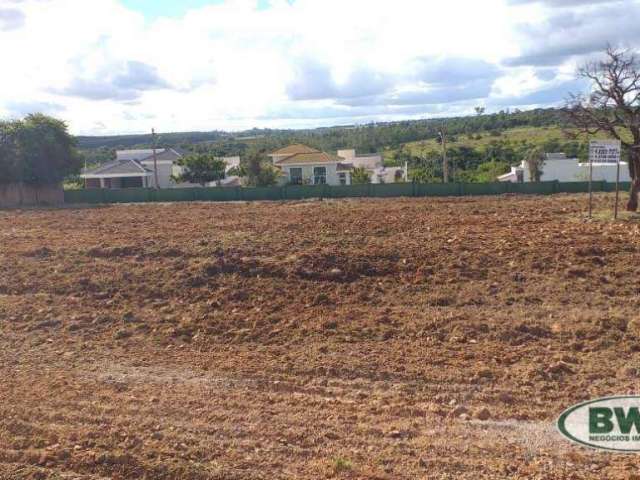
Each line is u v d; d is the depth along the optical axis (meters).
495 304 10.88
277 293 11.93
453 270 13.05
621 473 5.56
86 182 64.19
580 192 41.28
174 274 13.41
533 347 8.84
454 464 5.79
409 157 79.00
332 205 34.03
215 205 37.34
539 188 42.19
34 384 8.10
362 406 7.19
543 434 6.38
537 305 10.77
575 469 5.67
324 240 17.25
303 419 6.87
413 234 18.62
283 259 14.41
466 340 9.25
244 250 15.86
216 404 7.34
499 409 7.00
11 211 35.00
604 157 19.69
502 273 12.76
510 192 42.44
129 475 5.70
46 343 9.91
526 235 17.39
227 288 12.24
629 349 8.57
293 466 5.82
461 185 42.81
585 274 12.51
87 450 6.16
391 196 43.31
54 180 46.06
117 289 12.66
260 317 10.65
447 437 6.37
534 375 7.84
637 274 12.41
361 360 8.60
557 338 9.16
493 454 5.98
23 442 6.36
